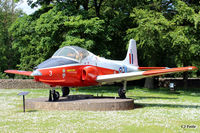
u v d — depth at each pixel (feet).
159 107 43.14
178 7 78.43
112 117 31.53
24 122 28.22
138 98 61.16
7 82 97.04
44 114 33.32
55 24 81.15
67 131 23.93
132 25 97.30
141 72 42.52
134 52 65.57
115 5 95.71
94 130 24.38
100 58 49.83
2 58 135.03
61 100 41.47
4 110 37.50
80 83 43.65
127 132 23.71
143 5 93.09
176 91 86.74
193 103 50.90
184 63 97.04
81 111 35.94
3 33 144.97
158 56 102.68
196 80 126.11
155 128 25.55
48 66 38.65
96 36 87.97
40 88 101.04
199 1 83.30
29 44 98.17
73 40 78.33
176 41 73.82
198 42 76.38
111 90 91.71
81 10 89.40
